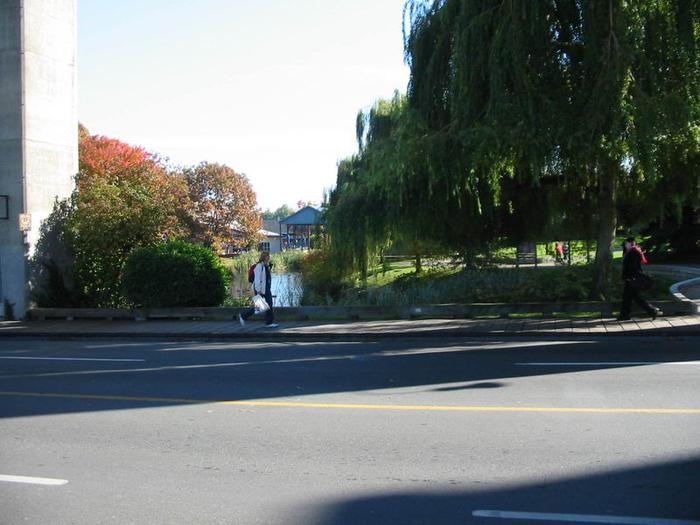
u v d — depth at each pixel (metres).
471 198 20.31
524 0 15.43
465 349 13.19
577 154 15.28
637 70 15.14
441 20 17.81
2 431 7.52
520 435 6.74
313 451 6.46
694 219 34.88
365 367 11.34
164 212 21.89
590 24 15.07
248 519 4.84
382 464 6.00
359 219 24.56
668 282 23.19
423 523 4.70
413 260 33.47
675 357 11.24
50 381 10.72
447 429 7.07
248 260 51.47
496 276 21.66
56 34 21.69
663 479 5.38
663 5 15.06
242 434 7.14
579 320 16.11
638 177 17.47
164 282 19.89
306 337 16.05
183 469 6.03
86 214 21.11
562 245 31.98
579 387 8.99
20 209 20.77
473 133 16.02
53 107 21.61
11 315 20.88
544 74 15.80
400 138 18.03
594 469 5.66
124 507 5.14
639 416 7.34
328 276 28.56
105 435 7.25
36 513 5.07
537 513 4.80
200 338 16.70
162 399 9.06
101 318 20.38
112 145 49.25
